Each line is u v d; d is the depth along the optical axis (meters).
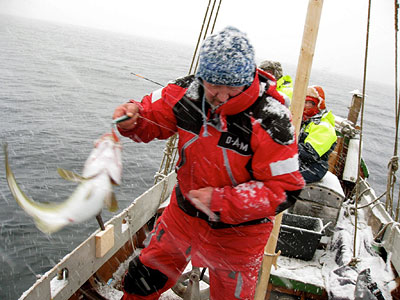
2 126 18.91
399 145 34.91
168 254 2.06
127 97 34.44
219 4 3.59
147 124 1.90
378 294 2.89
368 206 4.71
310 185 4.00
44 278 2.28
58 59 59.31
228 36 1.48
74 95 31.45
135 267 2.11
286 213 3.91
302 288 3.26
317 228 3.75
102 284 3.14
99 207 1.78
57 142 17.41
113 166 1.84
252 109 1.62
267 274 2.39
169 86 1.88
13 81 34.03
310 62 1.98
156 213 3.91
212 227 1.89
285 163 1.62
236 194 1.65
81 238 9.38
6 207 10.70
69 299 2.77
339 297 3.01
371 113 64.94
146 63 76.31
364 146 29.86
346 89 112.44
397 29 3.46
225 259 1.94
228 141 1.67
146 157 16.00
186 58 119.88
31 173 13.37
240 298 1.98
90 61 63.31
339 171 5.59
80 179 1.77
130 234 3.35
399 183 20.31
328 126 3.99
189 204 1.93
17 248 8.81
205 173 1.78
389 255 3.58
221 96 1.54
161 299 2.91
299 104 2.05
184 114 1.77
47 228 1.59
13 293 7.41
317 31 1.94
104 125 22.05
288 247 3.60
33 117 21.78
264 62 4.01
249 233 1.87
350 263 3.38
